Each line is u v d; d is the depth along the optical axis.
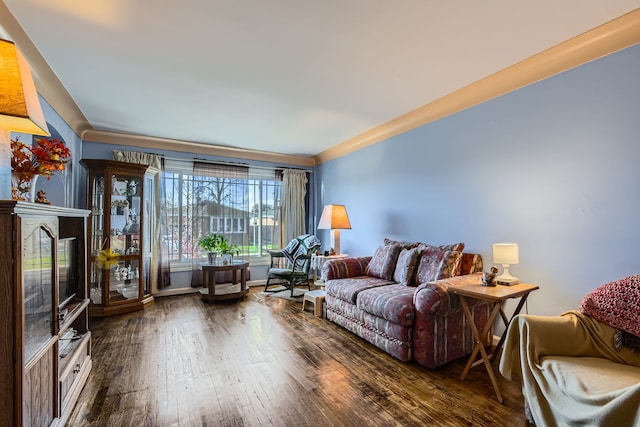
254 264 5.25
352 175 4.74
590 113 2.16
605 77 2.09
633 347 1.63
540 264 2.44
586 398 1.35
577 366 1.54
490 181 2.79
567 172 2.28
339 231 4.52
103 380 2.12
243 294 4.36
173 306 3.98
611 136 2.07
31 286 1.34
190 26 1.91
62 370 1.71
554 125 2.35
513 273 2.61
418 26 1.92
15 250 1.20
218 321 3.40
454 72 2.53
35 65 2.36
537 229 2.46
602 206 2.11
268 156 5.41
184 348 2.67
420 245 3.29
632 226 1.97
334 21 1.87
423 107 3.28
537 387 1.60
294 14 1.80
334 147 5.00
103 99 3.02
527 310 2.52
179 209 4.65
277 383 2.11
